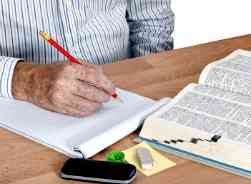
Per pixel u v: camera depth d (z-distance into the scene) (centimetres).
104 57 132
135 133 87
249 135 78
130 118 87
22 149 81
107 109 93
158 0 140
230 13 254
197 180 73
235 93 95
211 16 252
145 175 74
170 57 119
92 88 90
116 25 133
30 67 98
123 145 83
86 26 127
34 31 121
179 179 73
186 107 89
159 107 91
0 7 117
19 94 97
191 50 124
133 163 77
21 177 74
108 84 91
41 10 120
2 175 75
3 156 79
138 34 142
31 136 84
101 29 130
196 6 249
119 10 134
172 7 245
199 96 93
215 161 77
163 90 102
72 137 83
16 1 117
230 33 258
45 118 90
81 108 90
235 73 100
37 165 77
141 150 79
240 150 75
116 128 83
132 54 147
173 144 80
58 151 80
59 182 73
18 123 88
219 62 106
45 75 93
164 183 72
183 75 109
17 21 119
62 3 121
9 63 99
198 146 78
